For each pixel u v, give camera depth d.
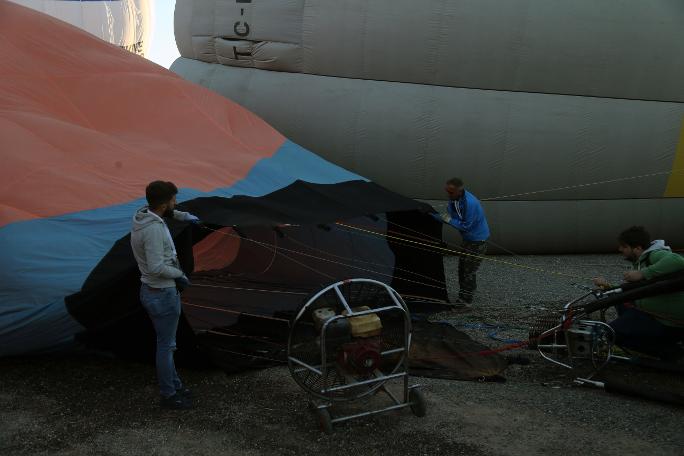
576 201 9.38
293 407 4.58
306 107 9.46
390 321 4.59
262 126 8.32
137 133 7.13
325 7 9.29
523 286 8.08
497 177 9.15
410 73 9.15
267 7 9.63
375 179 9.29
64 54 7.51
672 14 9.09
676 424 4.34
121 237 5.24
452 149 9.07
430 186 9.22
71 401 4.64
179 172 6.40
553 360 5.18
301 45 9.48
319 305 4.50
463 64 9.02
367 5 9.12
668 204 9.51
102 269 4.88
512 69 9.02
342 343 4.21
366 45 9.17
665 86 9.18
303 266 7.94
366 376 4.40
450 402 4.69
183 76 10.88
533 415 4.48
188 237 4.85
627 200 9.45
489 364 5.38
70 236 5.23
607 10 8.98
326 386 4.23
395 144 9.14
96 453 3.92
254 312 6.67
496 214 9.29
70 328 4.85
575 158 9.14
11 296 4.91
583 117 9.09
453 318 6.84
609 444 4.07
